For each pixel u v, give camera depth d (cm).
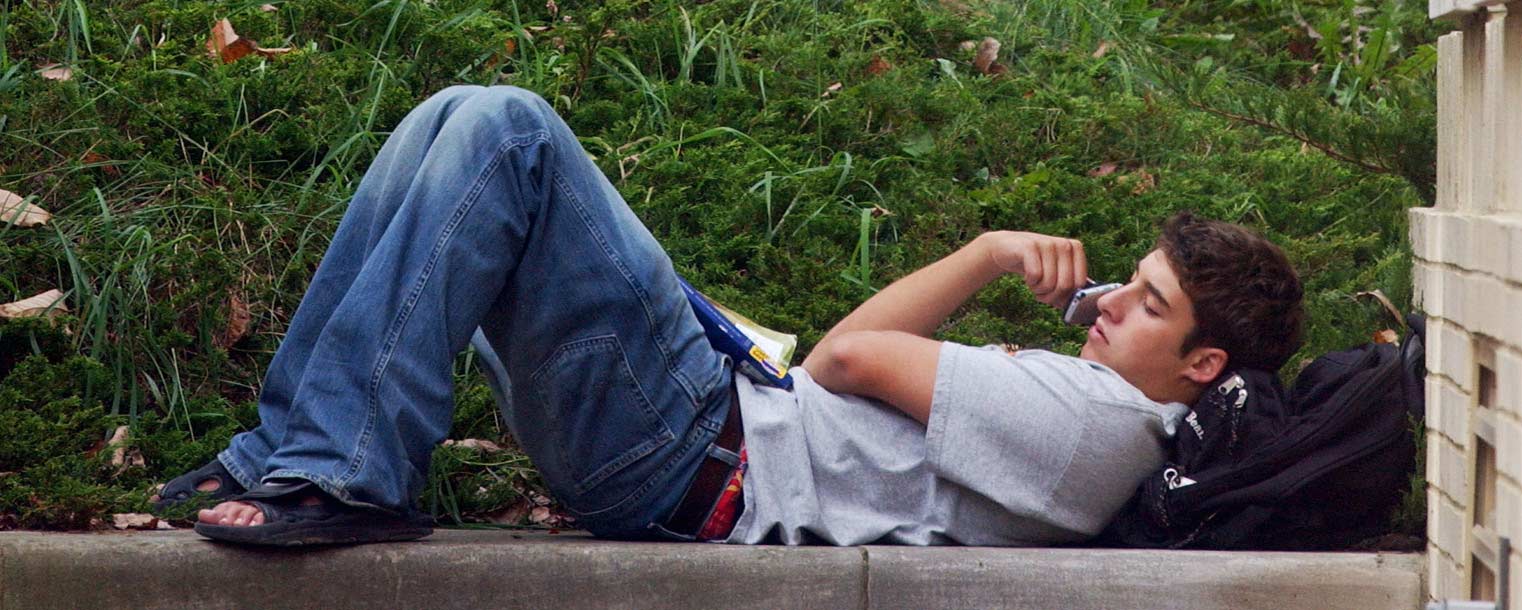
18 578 238
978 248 298
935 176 428
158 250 353
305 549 241
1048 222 411
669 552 250
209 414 331
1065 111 468
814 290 377
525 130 251
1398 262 360
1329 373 263
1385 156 336
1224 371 267
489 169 248
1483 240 205
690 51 462
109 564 239
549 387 260
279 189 391
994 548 257
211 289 346
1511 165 205
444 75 438
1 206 361
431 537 268
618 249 258
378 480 239
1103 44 543
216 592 240
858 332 276
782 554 251
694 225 403
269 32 452
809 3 520
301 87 414
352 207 265
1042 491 264
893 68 467
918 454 271
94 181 380
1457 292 224
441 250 244
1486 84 218
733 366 277
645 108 444
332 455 238
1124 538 270
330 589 242
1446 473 231
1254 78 560
